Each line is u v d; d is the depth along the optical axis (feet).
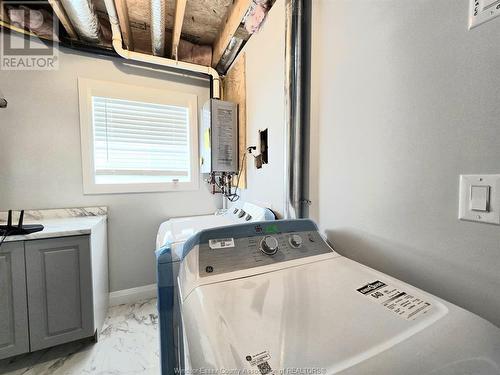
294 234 2.84
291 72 3.65
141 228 7.05
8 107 5.56
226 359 1.24
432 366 1.18
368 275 2.23
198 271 2.18
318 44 3.46
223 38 6.15
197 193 7.81
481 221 1.74
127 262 6.86
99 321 5.36
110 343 5.00
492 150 1.67
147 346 4.92
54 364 4.44
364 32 2.72
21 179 5.72
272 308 1.68
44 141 5.90
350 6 2.89
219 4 5.52
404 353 1.24
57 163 6.04
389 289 1.93
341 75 3.07
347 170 3.02
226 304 1.73
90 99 6.31
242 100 6.17
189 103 7.59
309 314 1.60
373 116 2.64
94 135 6.49
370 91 2.67
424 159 2.13
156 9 4.84
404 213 2.32
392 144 2.43
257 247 2.54
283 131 4.09
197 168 7.79
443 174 1.98
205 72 7.06
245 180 6.09
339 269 2.38
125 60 6.59
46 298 4.48
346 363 1.18
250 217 5.00
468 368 1.20
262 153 5.14
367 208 2.75
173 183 7.44
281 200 4.48
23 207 5.74
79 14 4.83
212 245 2.41
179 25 5.30
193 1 5.41
